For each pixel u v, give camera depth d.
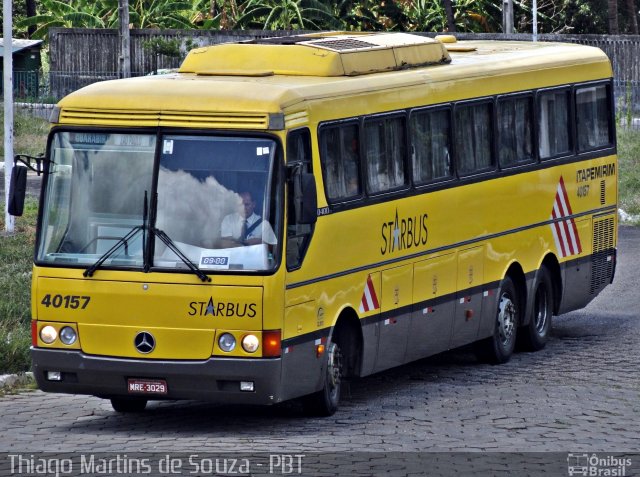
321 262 30.89
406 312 35.16
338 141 32.09
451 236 37.34
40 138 94.31
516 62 41.72
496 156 39.91
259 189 29.20
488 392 35.38
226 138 29.47
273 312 28.83
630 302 52.28
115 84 30.83
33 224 62.12
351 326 33.00
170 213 29.39
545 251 42.72
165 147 29.64
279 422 31.23
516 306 41.38
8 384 35.62
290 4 135.38
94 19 138.00
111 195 29.73
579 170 45.00
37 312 29.95
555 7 165.50
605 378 37.50
